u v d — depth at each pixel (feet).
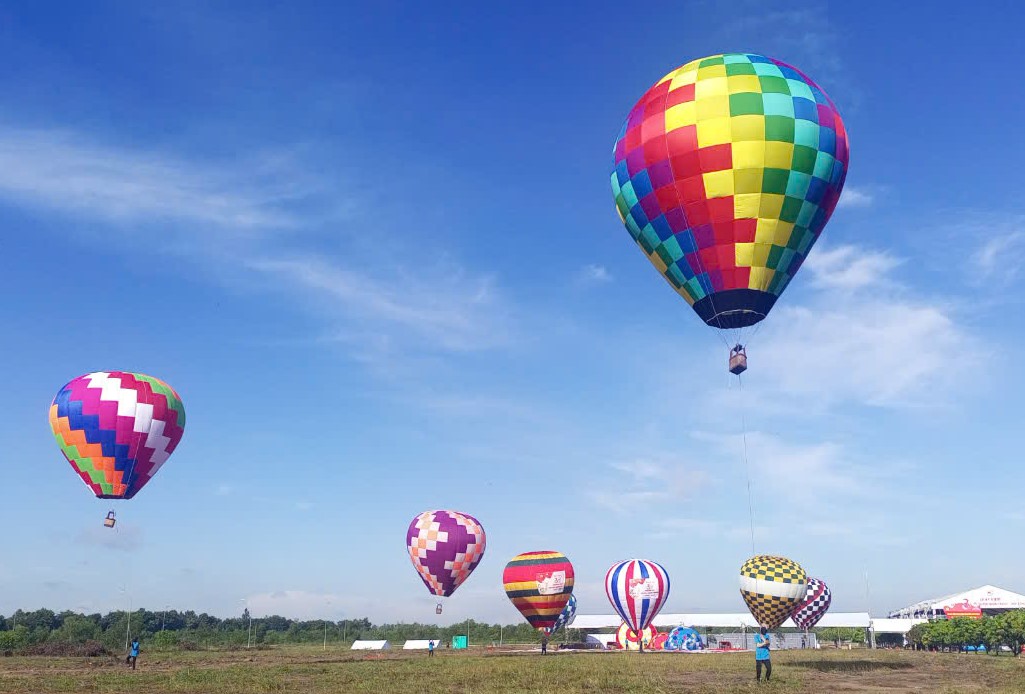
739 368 109.29
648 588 232.53
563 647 307.99
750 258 108.58
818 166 107.65
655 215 113.19
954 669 144.97
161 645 324.19
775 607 161.27
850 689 97.55
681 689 95.66
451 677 115.65
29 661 183.42
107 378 171.94
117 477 167.84
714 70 110.93
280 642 434.30
